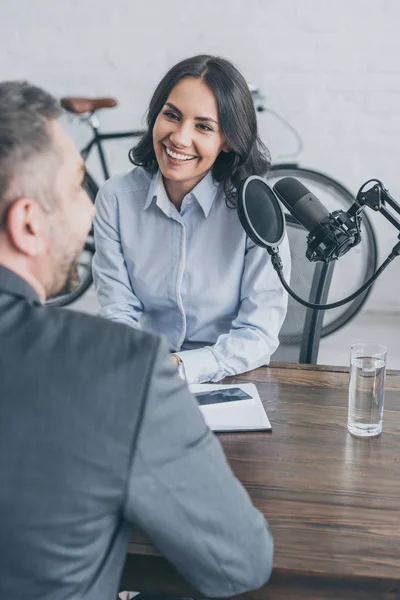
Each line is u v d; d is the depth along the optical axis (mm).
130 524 833
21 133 762
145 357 748
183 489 771
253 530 840
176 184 1708
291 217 1855
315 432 1262
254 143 1687
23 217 775
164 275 1750
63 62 3346
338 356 3123
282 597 936
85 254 3443
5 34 3338
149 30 3271
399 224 1365
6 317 769
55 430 716
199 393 1387
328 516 1029
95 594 772
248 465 1157
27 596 732
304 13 3180
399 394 1414
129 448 729
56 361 738
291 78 3246
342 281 3340
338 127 3279
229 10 3209
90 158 3395
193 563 816
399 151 3281
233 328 1700
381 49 3184
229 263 1713
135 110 3361
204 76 1599
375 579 914
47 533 715
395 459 1179
